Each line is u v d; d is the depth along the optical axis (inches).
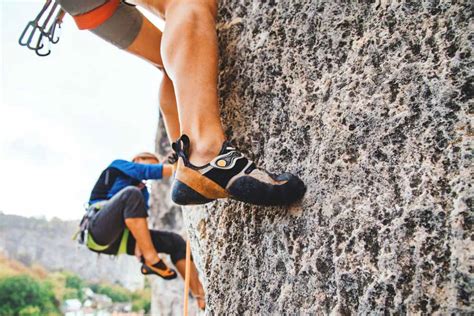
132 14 83.0
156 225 283.7
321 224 62.2
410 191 55.4
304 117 69.4
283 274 64.9
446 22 58.6
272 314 64.5
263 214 70.9
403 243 53.8
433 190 53.6
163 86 88.9
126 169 157.1
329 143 65.0
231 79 81.0
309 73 71.0
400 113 59.3
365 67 64.7
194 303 251.1
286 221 66.5
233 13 84.3
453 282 48.9
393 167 57.9
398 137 58.7
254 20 80.5
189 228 90.0
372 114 61.9
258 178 62.5
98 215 155.0
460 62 56.1
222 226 77.0
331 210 61.7
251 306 68.0
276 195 63.3
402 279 52.6
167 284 275.4
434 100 56.9
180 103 68.6
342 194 61.5
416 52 60.3
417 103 58.3
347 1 69.7
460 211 50.7
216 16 80.2
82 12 79.9
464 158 52.5
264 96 75.5
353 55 66.7
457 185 51.9
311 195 64.5
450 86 56.0
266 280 67.1
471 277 47.8
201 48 70.9
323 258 60.6
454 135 54.2
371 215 57.8
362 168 60.7
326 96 67.8
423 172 55.1
